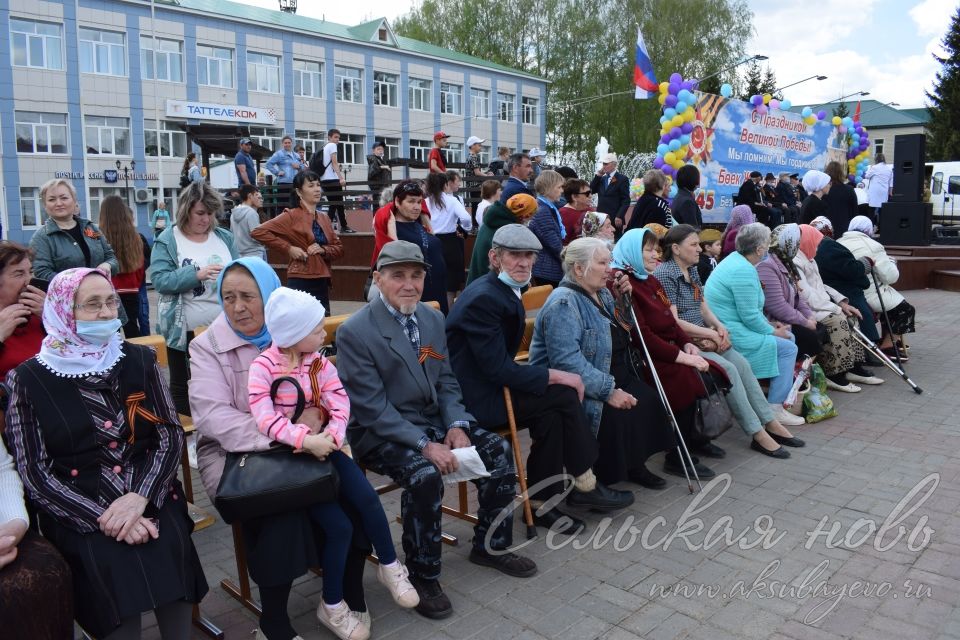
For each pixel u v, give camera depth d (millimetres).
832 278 7027
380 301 3453
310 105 34156
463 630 2988
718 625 2994
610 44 38438
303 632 2980
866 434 5418
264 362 2922
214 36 31094
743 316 5496
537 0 42250
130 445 2645
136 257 5469
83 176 28656
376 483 4520
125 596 2412
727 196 13352
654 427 4273
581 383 3879
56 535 2492
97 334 2570
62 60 28031
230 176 14531
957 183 23734
